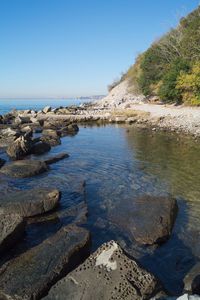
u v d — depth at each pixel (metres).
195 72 53.62
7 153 25.06
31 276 8.07
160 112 53.56
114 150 28.09
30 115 59.94
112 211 13.45
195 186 17.41
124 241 11.23
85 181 18.36
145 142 31.86
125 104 79.81
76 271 7.68
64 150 28.17
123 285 7.14
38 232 11.71
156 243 11.09
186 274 9.43
